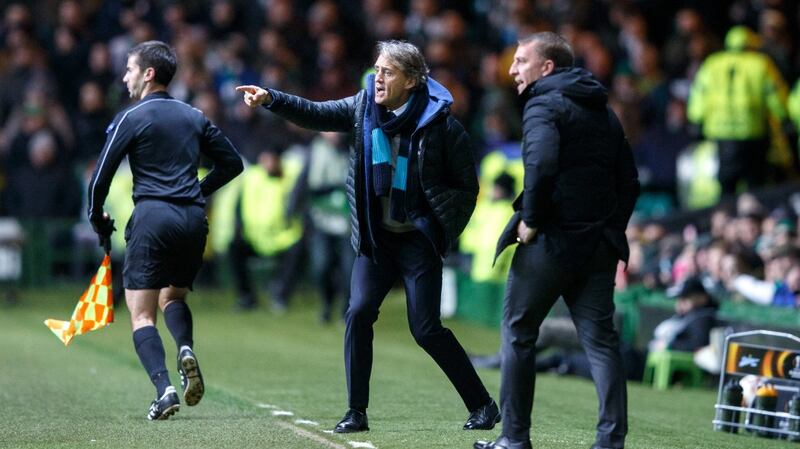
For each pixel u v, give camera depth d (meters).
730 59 52.19
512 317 20.95
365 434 23.86
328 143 51.56
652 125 56.66
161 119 24.45
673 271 44.72
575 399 33.03
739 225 44.47
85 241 61.28
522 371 20.88
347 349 23.92
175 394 24.45
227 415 26.52
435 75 61.41
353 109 23.59
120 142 24.16
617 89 56.81
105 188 24.25
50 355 39.25
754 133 52.00
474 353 45.12
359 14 70.75
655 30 62.88
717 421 28.61
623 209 21.34
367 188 23.16
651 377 39.00
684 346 38.41
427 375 36.84
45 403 28.61
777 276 40.03
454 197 23.30
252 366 38.00
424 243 23.52
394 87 22.92
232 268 56.62
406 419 26.66
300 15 70.69
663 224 50.75
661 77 58.50
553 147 20.23
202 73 61.97
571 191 20.66
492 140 56.78
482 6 67.38
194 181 24.67
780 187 50.34
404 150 23.06
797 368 27.80
